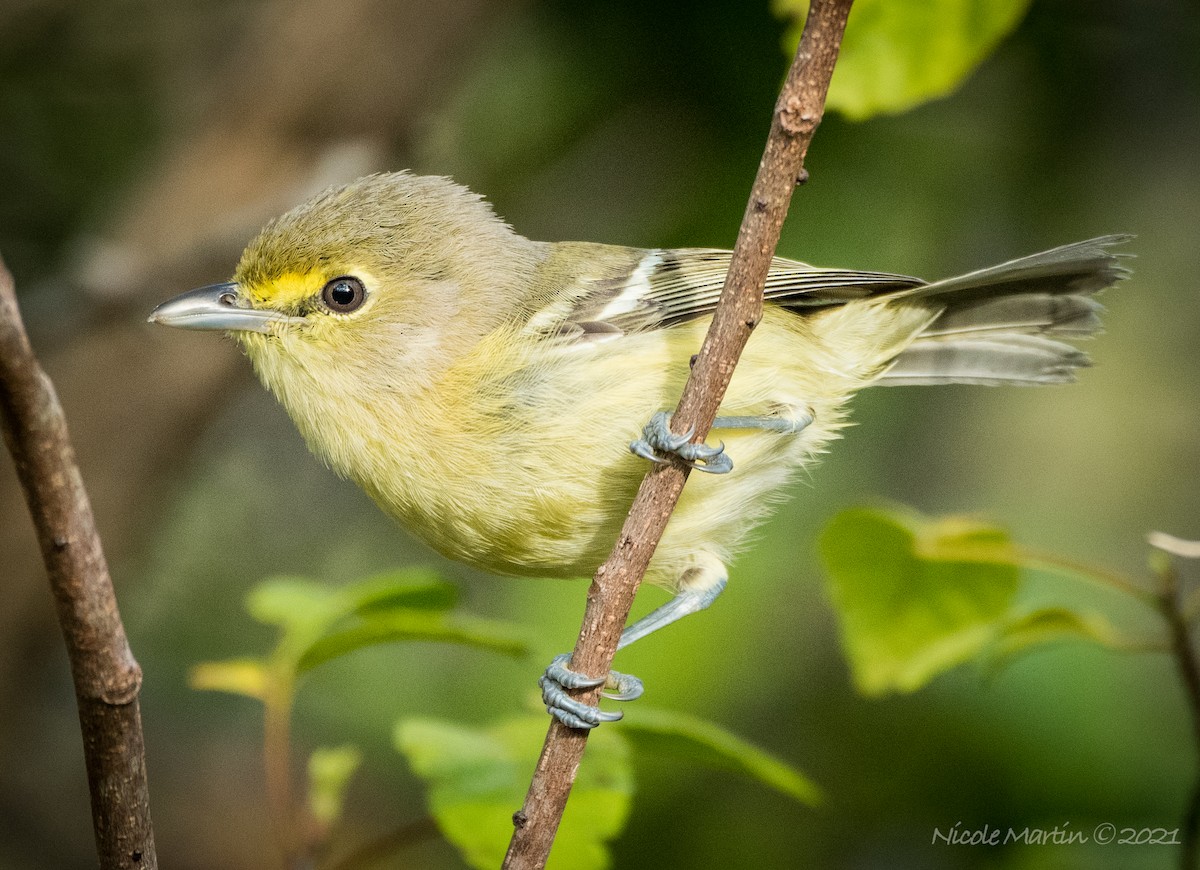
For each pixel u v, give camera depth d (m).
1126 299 12.80
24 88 13.80
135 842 5.07
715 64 12.10
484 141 13.17
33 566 12.70
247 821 13.29
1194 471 12.40
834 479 12.23
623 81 12.51
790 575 11.79
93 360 12.92
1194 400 12.62
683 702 11.12
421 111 13.18
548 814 5.80
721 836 11.33
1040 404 12.75
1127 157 11.87
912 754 11.23
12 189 13.68
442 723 7.38
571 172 12.81
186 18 14.22
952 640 8.02
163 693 13.27
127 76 14.11
